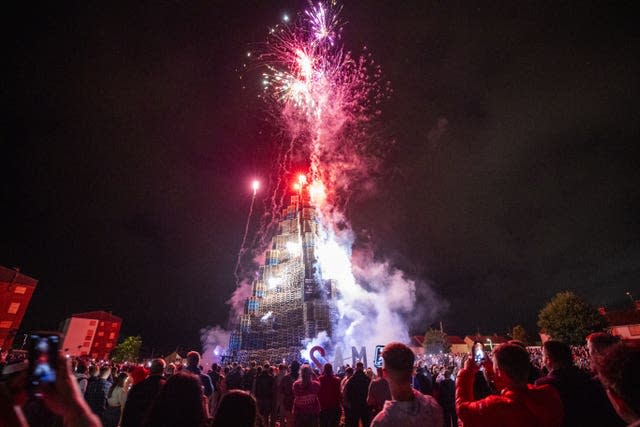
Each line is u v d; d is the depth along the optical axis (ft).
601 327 144.56
